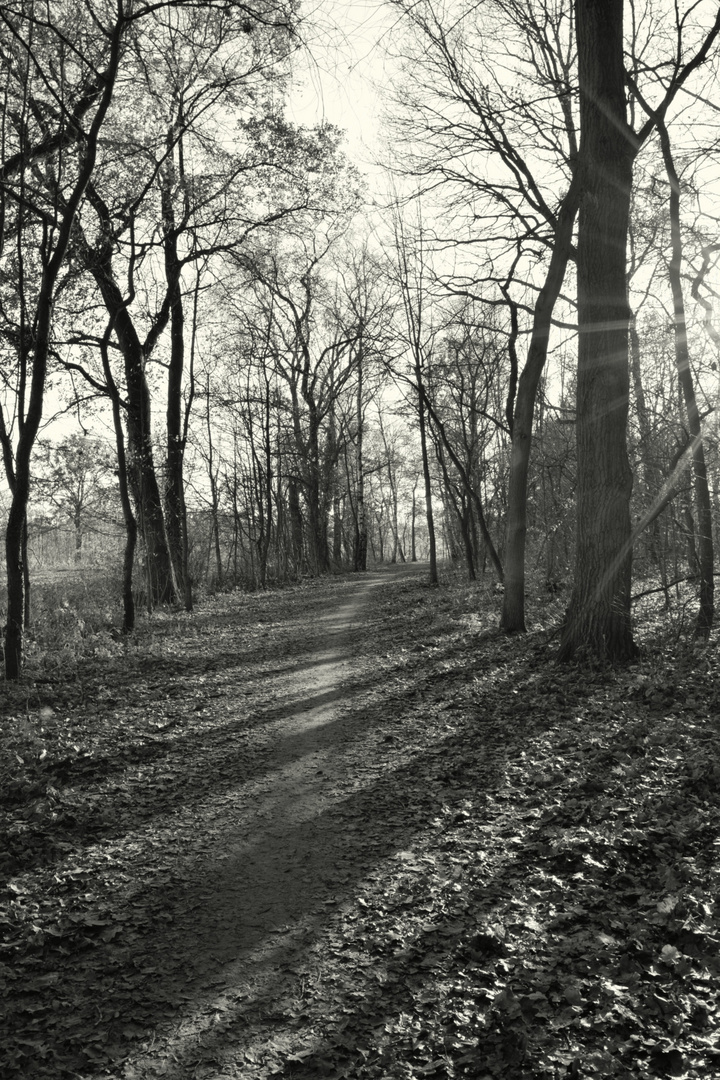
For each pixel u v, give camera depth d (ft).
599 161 35.78
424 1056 11.62
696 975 12.86
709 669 33.63
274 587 119.24
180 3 38.86
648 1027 11.80
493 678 37.01
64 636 50.60
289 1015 12.78
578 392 37.58
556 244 44.88
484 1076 11.09
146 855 19.19
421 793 22.80
